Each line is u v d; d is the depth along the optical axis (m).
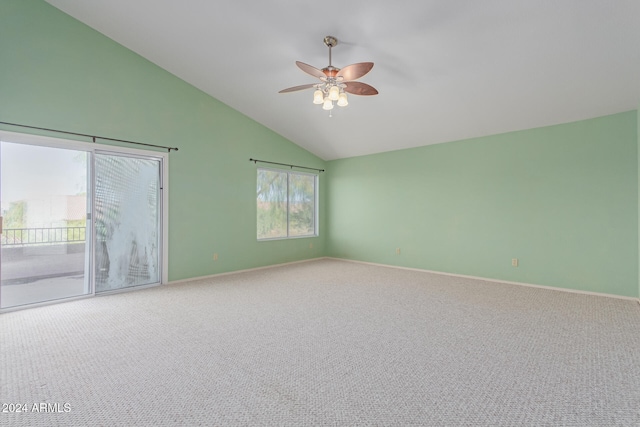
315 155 7.16
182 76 4.80
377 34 3.26
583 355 2.45
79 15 3.83
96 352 2.50
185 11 3.44
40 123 3.63
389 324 3.11
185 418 1.72
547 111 4.20
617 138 4.03
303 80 4.43
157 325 3.08
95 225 4.09
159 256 4.67
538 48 3.12
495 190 5.01
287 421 1.70
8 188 3.50
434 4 2.80
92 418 1.71
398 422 1.69
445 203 5.55
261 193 6.13
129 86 4.32
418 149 5.89
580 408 1.80
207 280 4.98
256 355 2.46
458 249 5.40
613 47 2.97
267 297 4.05
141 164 4.49
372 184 6.57
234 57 4.13
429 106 4.52
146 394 1.94
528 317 3.31
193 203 5.02
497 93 3.97
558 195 4.45
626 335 2.83
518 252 4.79
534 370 2.22
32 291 3.64
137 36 4.03
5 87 3.43
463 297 4.06
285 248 6.54
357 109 4.93
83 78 3.94
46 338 2.76
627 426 1.65
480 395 1.93
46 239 3.74
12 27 3.47
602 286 4.14
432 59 3.52
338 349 2.56
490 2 2.69
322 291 4.35
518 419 1.71
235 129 5.58
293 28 3.40
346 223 7.03
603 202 4.12
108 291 4.19
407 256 6.05
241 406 1.83
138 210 4.46
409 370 2.23
